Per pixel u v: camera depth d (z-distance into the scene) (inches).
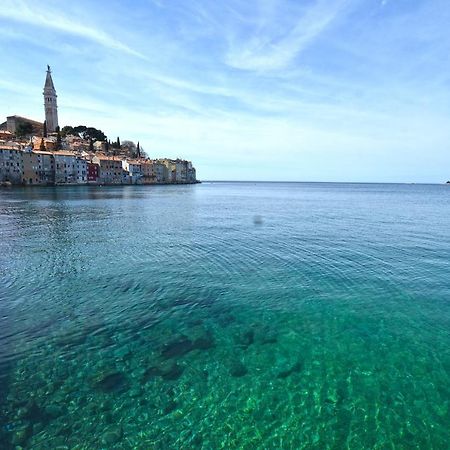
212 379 438.3
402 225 1753.2
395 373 451.5
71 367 456.8
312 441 342.0
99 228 1596.9
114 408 381.7
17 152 5255.9
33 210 2285.9
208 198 4242.1
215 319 606.9
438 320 601.0
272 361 480.1
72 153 6427.2
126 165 7815.0
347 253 1082.1
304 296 709.9
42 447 326.3
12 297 694.5
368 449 332.2
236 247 1171.3
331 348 513.3
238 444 338.0
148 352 498.9
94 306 655.1
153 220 1915.6
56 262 964.0
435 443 338.6
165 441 339.3
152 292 730.2
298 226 1702.8
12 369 448.1
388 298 699.4
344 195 5575.8
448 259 1007.6
